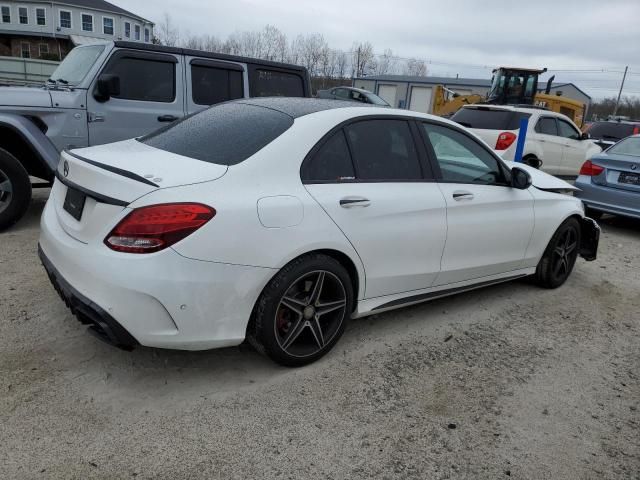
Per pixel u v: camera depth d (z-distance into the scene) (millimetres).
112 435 2619
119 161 3049
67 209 3113
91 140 5910
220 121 3576
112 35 54000
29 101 5453
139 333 2676
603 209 7785
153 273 2604
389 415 2963
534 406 3186
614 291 5348
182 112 6461
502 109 11031
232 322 2889
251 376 3211
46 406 2781
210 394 3004
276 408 2932
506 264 4562
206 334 2822
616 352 4000
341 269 3279
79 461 2438
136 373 3139
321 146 3254
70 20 51969
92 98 5852
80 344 3381
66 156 3293
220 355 3408
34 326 3549
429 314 4348
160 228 2605
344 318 3418
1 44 52469
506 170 4449
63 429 2629
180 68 6391
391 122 3713
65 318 3682
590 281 5598
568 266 5297
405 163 3729
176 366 3244
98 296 2666
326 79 62281
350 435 2773
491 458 2705
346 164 3377
